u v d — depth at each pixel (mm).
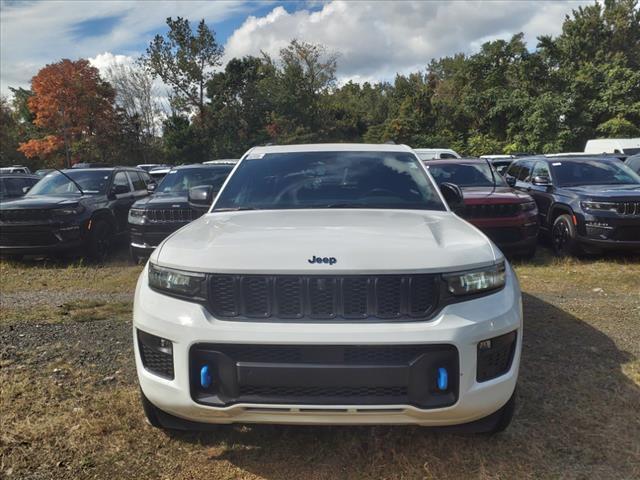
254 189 3822
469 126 51125
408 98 57719
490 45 48219
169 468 2707
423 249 2562
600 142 19672
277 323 2424
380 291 2432
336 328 2379
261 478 2637
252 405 2416
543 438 2930
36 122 55062
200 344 2463
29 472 2656
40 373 3881
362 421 2438
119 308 5742
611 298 5875
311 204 3625
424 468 2676
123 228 9625
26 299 6285
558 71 41531
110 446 2893
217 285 2504
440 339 2371
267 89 51250
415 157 4230
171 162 48969
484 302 2545
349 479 2625
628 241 7395
